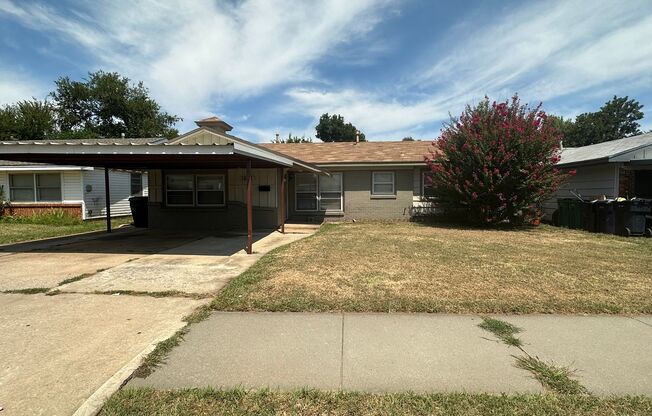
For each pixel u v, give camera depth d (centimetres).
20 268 660
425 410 246
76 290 517
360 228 1250
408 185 1541
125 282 560
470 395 261
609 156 1155
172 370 296
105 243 970
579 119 5103
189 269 650
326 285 517
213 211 1338
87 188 1642
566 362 307
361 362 309
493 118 1237
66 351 329
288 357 318
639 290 495
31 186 1648
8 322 397
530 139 1164
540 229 1214
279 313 421
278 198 1337
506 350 329
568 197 1447
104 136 4119
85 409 245
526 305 437
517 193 1205
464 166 1236
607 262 671
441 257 714
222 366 303
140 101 4262
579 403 251
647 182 1210
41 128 3406
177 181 1350
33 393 264
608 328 377
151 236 1116
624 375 287
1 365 304
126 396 259
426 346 338
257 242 981
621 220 1065
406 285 516
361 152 1681
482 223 1285
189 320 400
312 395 261
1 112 3241
